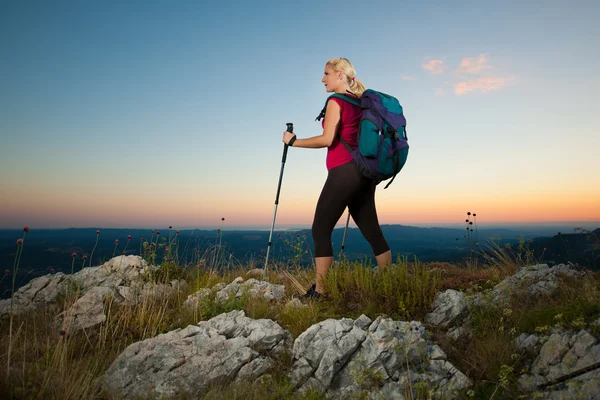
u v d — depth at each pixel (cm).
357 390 245
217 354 285
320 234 385
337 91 399
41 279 470
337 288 383
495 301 341
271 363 282
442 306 346
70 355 309
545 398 214
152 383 265
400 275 373
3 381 239
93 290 416
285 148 470
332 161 379
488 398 227
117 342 341
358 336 276
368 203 407
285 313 360
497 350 265
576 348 229
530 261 456
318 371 258
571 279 357
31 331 363
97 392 262
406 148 360
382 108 354
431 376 247
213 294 408
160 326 367
